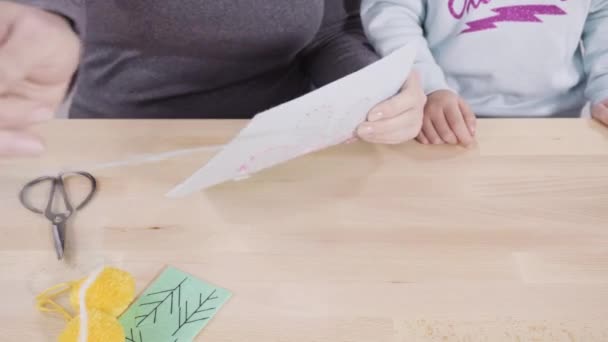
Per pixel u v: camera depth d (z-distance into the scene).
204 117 0.85
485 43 0.88
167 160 0.57
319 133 0.46
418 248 0.48
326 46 0.86
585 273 0.46
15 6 0.34
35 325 0.41
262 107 0.88
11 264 0.46
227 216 0.51
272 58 0.80
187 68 0.77
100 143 0.59
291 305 0.43
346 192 0.54
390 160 0.58
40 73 0.35
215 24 0.71
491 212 0.52
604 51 0.86
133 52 0.75
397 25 0.87
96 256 0.47
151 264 0.46
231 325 0.41
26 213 0.51
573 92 0.92
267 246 0.48
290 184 0.55
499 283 0.45
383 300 0.43
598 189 0.55
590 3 0.86
